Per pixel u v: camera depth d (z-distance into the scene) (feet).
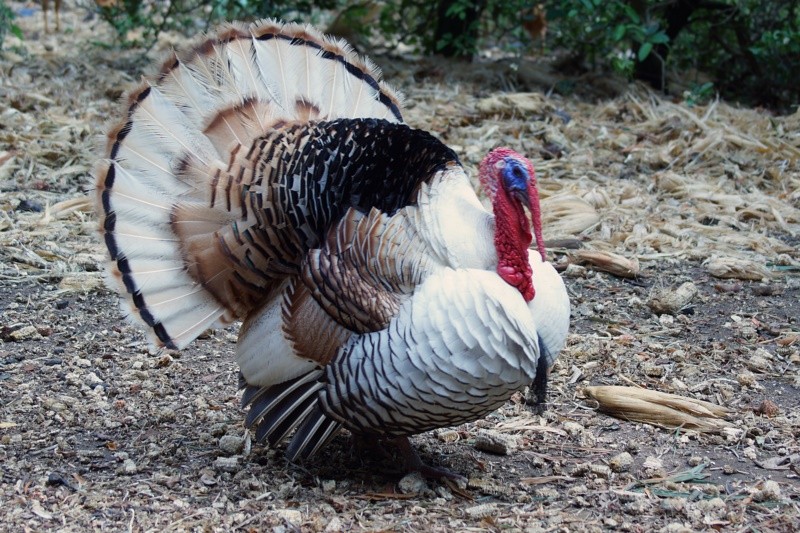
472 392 17.52
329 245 18.25
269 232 18.84
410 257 17.62
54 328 26.84
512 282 17.71
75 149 38.34
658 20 50.57
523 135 42.24
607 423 22.84
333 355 18.34
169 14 52.85
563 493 19.61
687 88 51.11
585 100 47.83
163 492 19.24
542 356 18.43
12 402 22.74
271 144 19.11
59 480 19.36
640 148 41.22
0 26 50.55
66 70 47.75
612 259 31.50
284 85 20.38
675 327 27.96
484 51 58.95
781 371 25.31
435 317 17.13
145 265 19.42
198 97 19.70
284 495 19.22
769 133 43.24
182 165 19.39
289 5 51.06
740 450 21.52
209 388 23.97
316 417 19.17
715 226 35.12
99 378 24.25
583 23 49.60
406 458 20.04
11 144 38.45
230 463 20.17
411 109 44.29
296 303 18.62
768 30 50.16
